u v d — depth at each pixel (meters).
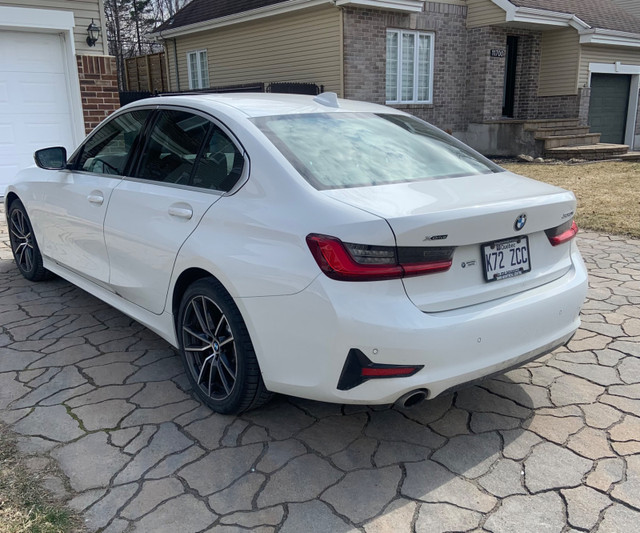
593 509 2.30
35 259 4.95
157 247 3.16
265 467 2.58
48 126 9.53
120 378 3.39
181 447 2.72
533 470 2.55
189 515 2.28
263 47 15.44
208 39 17.33
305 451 2.71
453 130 16.08
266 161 2.74
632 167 12.91
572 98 16.48
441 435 2.83
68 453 2.66
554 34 16.53
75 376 3.41
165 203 3.17
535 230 2.72
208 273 2.94
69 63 9.41
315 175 2.68
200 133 3.18
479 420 2.96
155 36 18.73
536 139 15.24
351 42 13.34
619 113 18.47
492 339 2.50
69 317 4.34
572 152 14.78
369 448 2.73
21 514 2.25
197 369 3.12
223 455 2.67
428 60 15.12
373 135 3.23
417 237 2.31
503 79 16.08
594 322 4.18
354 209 2.39
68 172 4.31
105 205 3.68
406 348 2.30
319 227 2.38
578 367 3.51
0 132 9.13
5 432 2.82
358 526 2.22
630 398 3.14
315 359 2.43
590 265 5.61
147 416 2.99
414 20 14.44
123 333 4.05
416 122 3.72
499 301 2.58
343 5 12.81
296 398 3.20
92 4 9.34
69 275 4.47
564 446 2.72
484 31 15.31
